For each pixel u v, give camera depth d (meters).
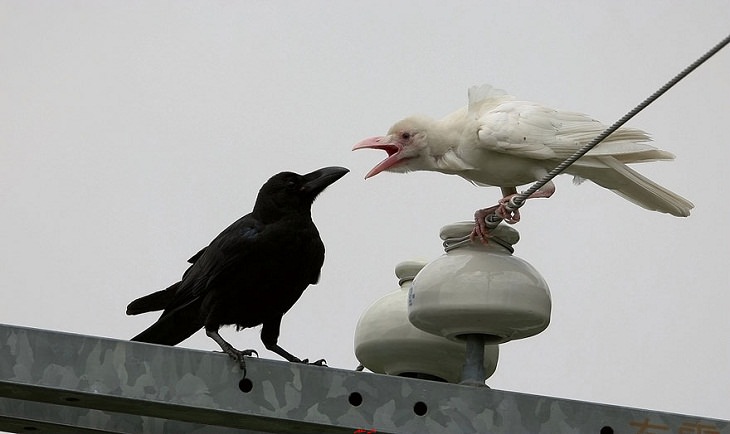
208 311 10.78
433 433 7.40
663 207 10.40
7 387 7.08
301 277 10.93
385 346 9.75
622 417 7.62
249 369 7.34
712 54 6.84
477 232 8.63
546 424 7.53
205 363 7.31
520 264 8.62
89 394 7.10
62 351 7.12
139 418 8.69
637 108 7.24
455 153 10.79
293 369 7.39
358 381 7.41
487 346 9.72
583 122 10.53
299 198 10.95
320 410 7.35
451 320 8.55
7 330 7.07
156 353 7.26
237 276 10.71
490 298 8.41
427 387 7.48
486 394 7.52
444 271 8.59
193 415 7.43
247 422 7.50
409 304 8.82
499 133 10.37
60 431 8.73
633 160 10.40
